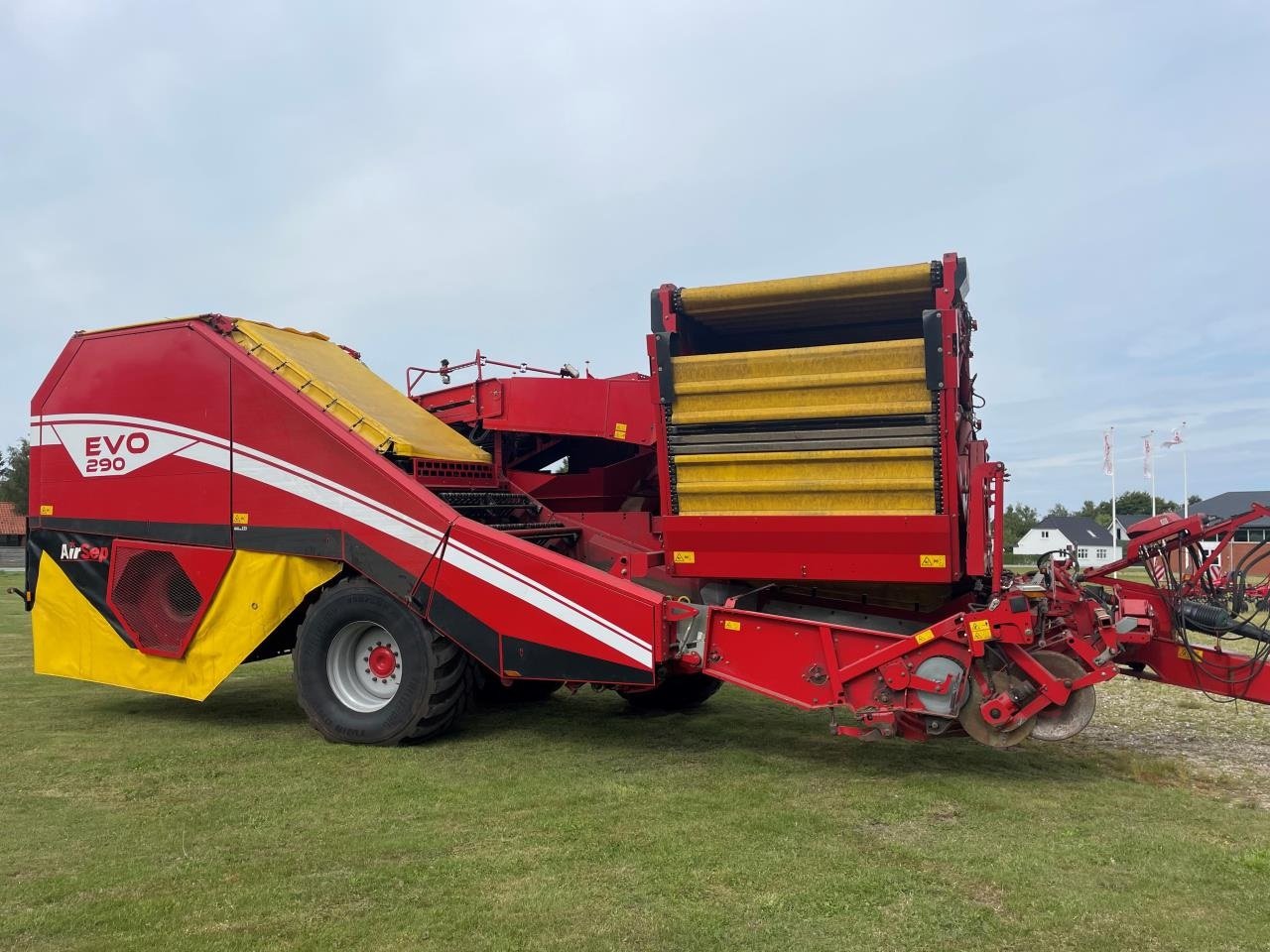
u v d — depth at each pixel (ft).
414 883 11.63
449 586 18.92
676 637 18.06
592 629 17.98
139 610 21.75
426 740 19.66
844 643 17.13
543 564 18.37
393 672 19.84
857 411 16.93
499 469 24.26
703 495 18.37
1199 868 12.26
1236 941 10.12
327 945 9.89
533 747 19.39
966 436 18.24
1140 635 17.08
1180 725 22.06
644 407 22.63
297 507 20.24
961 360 17.93
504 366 24.94
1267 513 18.03
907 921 10.58
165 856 12.57
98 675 22.39
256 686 27.25
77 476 22.85
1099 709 24.13
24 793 15.58
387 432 19.95
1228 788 16.33
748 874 11.97
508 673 18.54
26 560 23.49
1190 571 18.90
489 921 10.50
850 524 17.26
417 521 19.19
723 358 17.79
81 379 22.94
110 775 16.74
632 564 20.98
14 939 10.01
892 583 19.76
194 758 18.12
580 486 24.41
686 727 21.61
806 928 10.39
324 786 16.07
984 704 16.30
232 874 11.89
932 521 16.75
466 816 14.38
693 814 14.52
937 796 15.61
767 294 17.75
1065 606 17.17
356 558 19.62
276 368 21.20
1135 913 10.82
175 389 21.70
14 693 25.81
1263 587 19.15
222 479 21.01
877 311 18.76
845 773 17.26
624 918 10.60
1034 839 13.43
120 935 10.12
